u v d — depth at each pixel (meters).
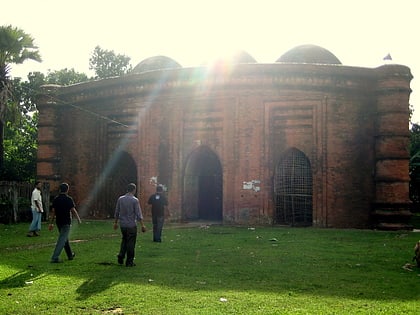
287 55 19.41
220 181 18.97
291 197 16.08
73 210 8.45
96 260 8.38
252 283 6.51
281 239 11.74
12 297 5.67
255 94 16.09
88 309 5.18
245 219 15.91
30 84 30.81
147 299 5.58
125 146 18.02
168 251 9.55
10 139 31.50
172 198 16.89
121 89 17.88
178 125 16.92
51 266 7.76
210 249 9.84
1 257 8.70
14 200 16.16
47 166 19.09
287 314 4.94
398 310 5.18
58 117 19.41
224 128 16.30
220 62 17.00
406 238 12.24
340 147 15.84
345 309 5.20
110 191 18.53
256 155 15.98
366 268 7.79
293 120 15.95
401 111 15.42
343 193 15.77
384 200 15.35
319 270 7.54
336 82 15.85
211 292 5.94
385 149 15.44
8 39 18.53
